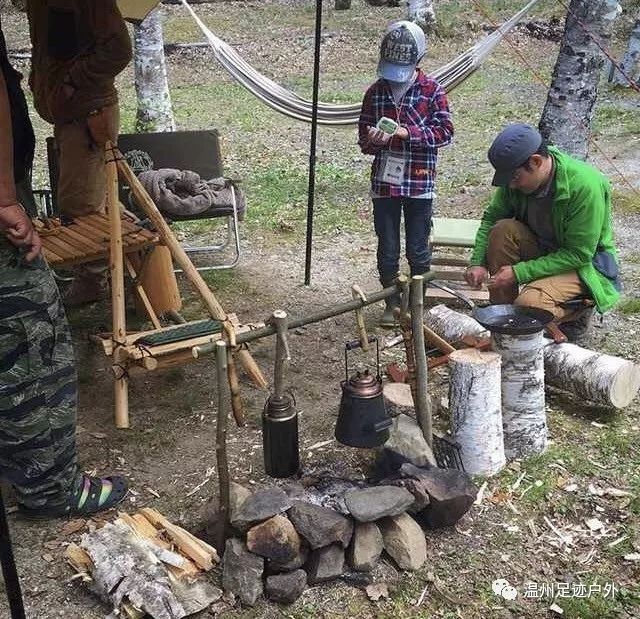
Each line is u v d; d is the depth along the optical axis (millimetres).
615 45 12453
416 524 2641
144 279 4223
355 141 9039
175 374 3844
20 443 2627
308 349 4098
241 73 6715
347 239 5793
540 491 2949
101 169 4227
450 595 2508
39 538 2746
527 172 3469
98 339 3219
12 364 2514
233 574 2465
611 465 3109
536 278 3631
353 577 2529
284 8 16922
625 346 4035
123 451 3248
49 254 3520
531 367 3031
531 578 2584
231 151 8602
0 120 2303
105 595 2428
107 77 3885
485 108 10266
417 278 2762
